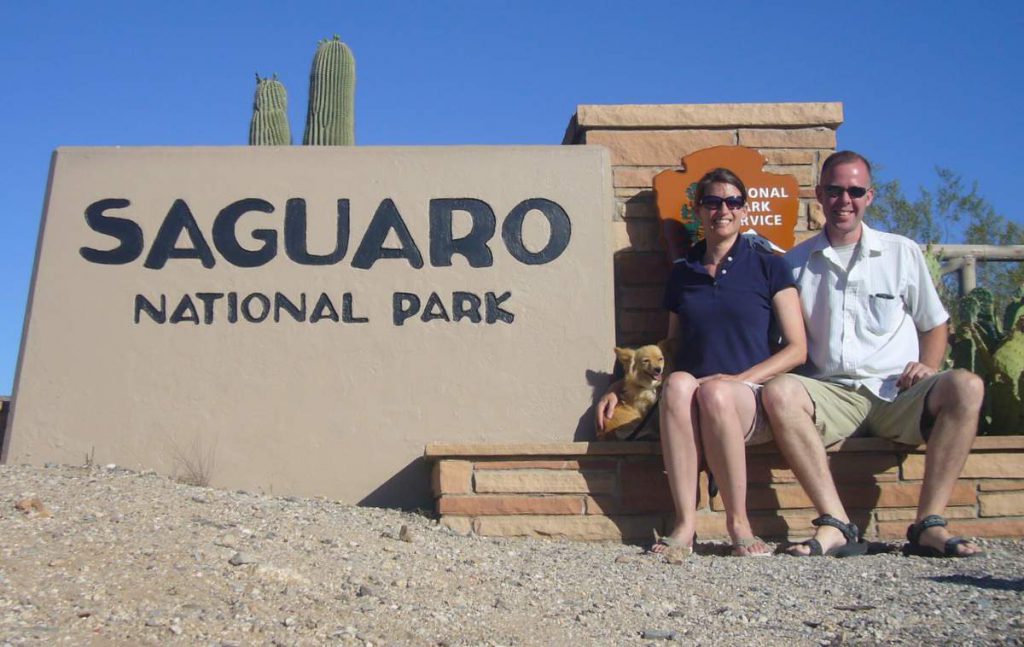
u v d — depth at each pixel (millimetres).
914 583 4258
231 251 6277
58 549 3824
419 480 6113
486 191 6398
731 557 5086
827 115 6996
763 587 4258
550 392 6223
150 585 3598
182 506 4703
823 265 5832
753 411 5379
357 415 6152
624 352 5930
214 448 6090
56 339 6160
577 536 5648
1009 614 3680
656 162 6910
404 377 6195
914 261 5840
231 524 4484
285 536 4445
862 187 5742
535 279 6328
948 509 5766
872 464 5773
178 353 6168
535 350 6258
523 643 3428
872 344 5738
